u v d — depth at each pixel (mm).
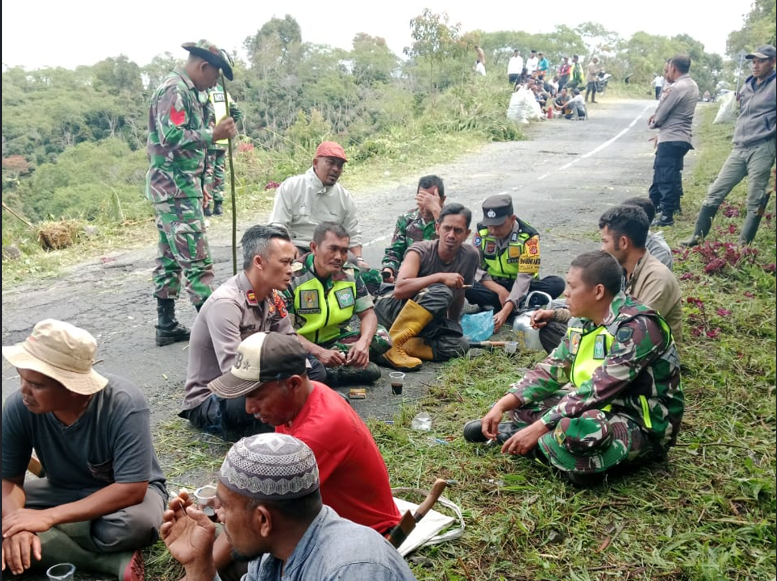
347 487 2721
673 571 2961
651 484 3564
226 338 4004
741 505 3412
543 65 31406
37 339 2799
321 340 4859
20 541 2775
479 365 5172
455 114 21094
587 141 19469
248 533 1907
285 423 2721
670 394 3580
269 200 12016
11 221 11930
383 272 6203
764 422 4227
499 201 5816
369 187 13391
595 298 3561
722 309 5965
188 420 4383
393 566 1868
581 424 3426
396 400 4672
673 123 8938
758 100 7176
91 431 2953
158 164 5434
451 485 3623
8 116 40594
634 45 58406
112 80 46969
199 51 5344
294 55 54375
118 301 7168
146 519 2992
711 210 7781
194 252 5539
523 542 3164
